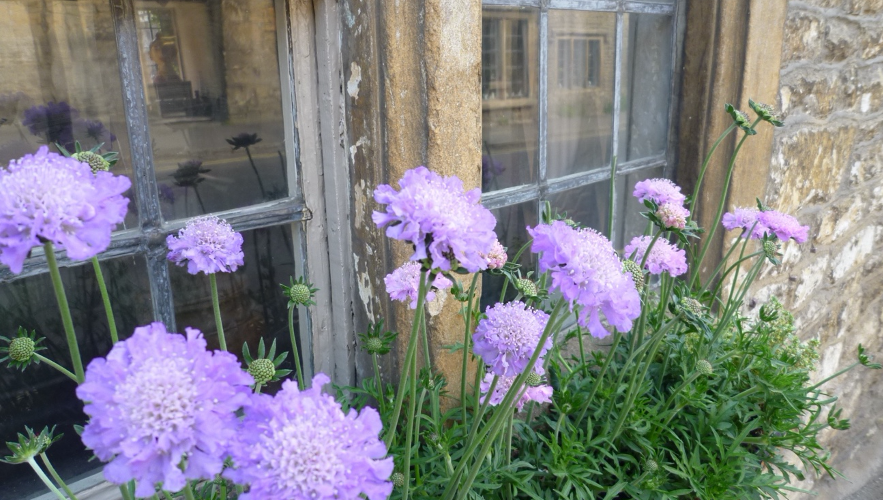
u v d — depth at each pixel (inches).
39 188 25.8
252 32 51.4
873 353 127.2
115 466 23.9
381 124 52.4
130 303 49.1
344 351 61.2
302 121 55.0
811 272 103.3
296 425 26.4
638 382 62.6
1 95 41.1
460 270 31.6
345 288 59.9
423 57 50.8
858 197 111.3
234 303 54.9
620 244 88.6
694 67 82.7
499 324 42.3
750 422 65.6
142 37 46.2
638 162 85.4
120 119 46.4
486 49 64.9
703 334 64.6
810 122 94.0
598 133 81.0
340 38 53.2
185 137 49.7
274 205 55.4
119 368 25.4
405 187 31.9
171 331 51.4
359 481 26.3
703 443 65.7
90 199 27.0
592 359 75.3
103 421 24.2
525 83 70.1
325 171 57.1
